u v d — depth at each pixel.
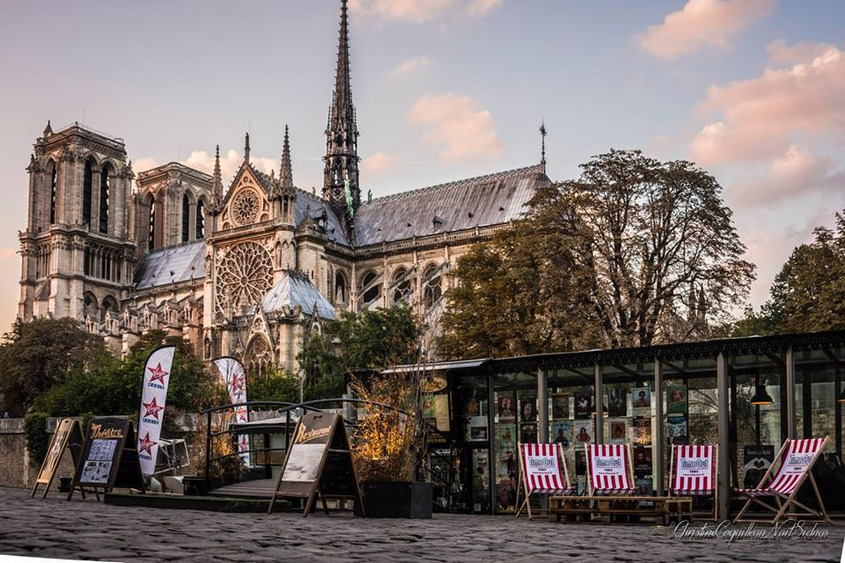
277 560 14.25
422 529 23.34
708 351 33.03
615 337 68.62
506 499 38.19
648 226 69.88
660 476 34.25
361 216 170.00
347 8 178.25
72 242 199.25
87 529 18.73
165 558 13.93
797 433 34.31
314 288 138.12
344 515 30.30
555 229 74.69
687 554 17.23
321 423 28.75
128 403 99.56
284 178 150.12
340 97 176.12
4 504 29.94
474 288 88.38
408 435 32.66
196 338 159.00
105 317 187.62
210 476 38.44
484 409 39.31
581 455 37.41
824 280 70.38
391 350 100.88
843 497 33.28
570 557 16.44
